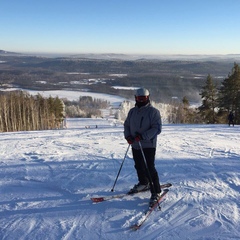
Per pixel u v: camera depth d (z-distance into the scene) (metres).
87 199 4.52
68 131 18.16
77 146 10.11
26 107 48.00
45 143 11.27
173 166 6.69
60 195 4.71
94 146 10.04
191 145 10.38
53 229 3.58
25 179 5.62
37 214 4.00
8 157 7.98
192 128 19.98
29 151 9.04
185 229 3.56
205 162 7.15
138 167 4.55
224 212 4.02
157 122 4.22
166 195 4.65
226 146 10.20
